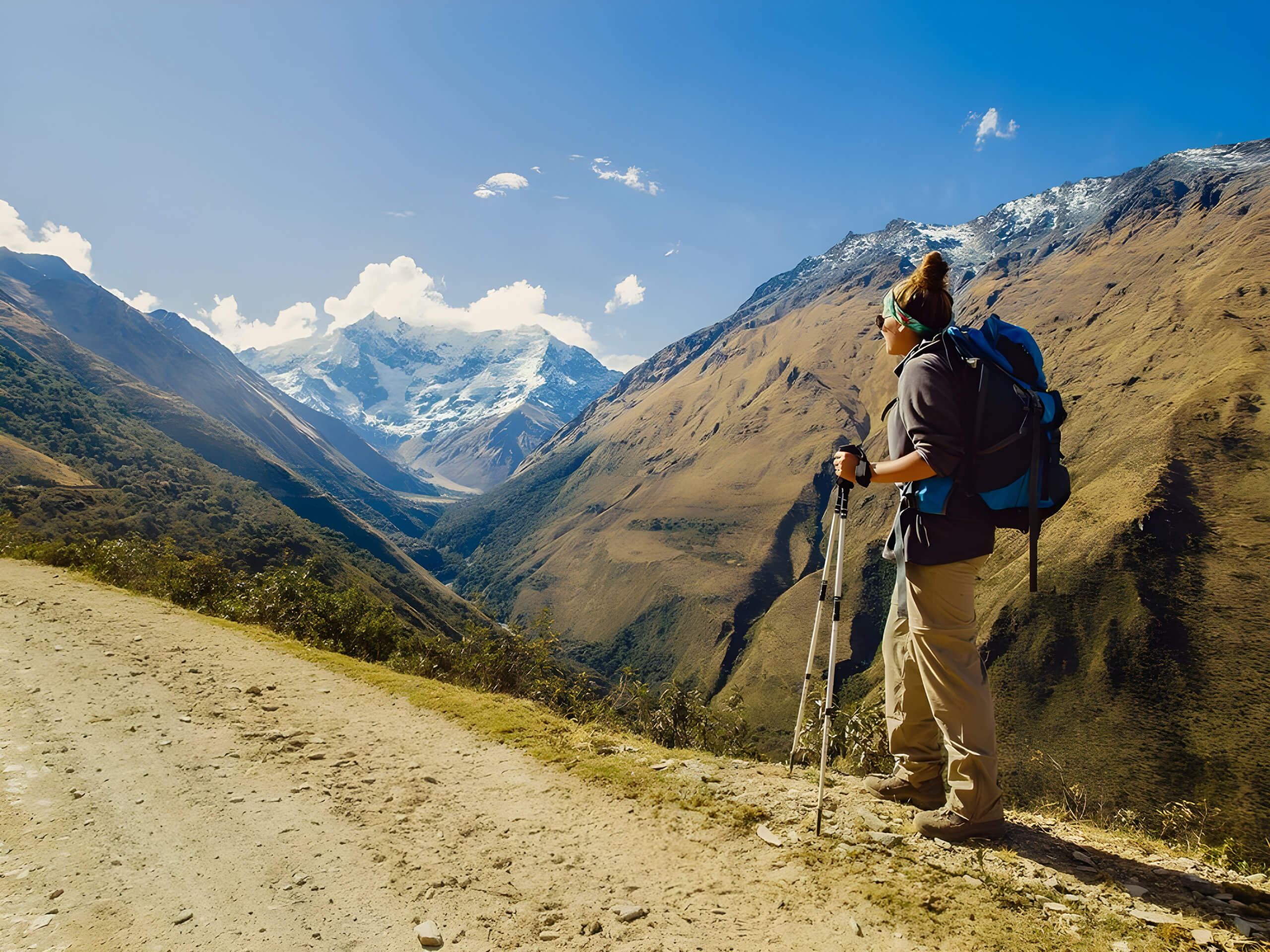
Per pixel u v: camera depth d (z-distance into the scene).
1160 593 140.50
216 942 3.12
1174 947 2.83
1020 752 117.56
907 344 4.09
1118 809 4.85
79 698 7.26
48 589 14.91
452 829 4.46
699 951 3.00
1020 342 3.74
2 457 172.50
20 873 3.71
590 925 3.25
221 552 167.50
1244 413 183.38
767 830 4.19
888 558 4.12
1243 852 3.86
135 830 4.33
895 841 3.90
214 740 6.18
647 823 4.48
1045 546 164.75
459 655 13.66
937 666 3.84
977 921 3.10
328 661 10.14
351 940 3.17
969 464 3.57
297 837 4.29
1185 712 116.31
